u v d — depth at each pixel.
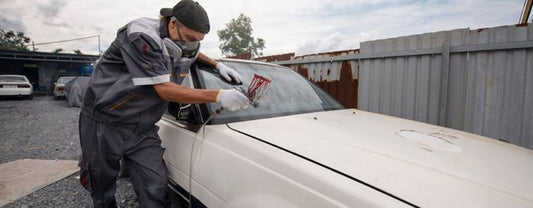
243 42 32.66
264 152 1.31
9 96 13.43
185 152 1.75
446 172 1.14
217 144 1.54
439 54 3.67
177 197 1.86
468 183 1.05
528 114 3.12
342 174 1.09
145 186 1.71
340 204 1.00
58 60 19.67
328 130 1.64
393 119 2.19
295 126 1.69
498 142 1.69
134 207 2.53
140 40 1.51
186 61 1.84
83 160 1.86
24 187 2.97
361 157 1.23
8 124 7.03
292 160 1.21
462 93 3.55
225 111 1.78
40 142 5.11
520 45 3.08
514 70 3.18
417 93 3.90
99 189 1.92
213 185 1.49
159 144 1.87
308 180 1.11
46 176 3.28
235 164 1.39
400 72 4.06
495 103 3.32
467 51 3.44
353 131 1.65
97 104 1.68
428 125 2.06
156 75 1.52
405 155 1.29
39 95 18.14
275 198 1.18
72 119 7.82
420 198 0.94
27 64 19.97
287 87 2.37
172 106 1.89
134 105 1.65
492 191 1.00
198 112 1.77
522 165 1.28
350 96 4.70
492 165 1.25
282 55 5.86
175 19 1.61
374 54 4.30
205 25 1.63
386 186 1.00
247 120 1.78
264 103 2.01
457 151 1.40
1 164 3.75
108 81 1.68
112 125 1.71
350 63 4.66
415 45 3.90
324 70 5.06
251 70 2.36
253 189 1.28
